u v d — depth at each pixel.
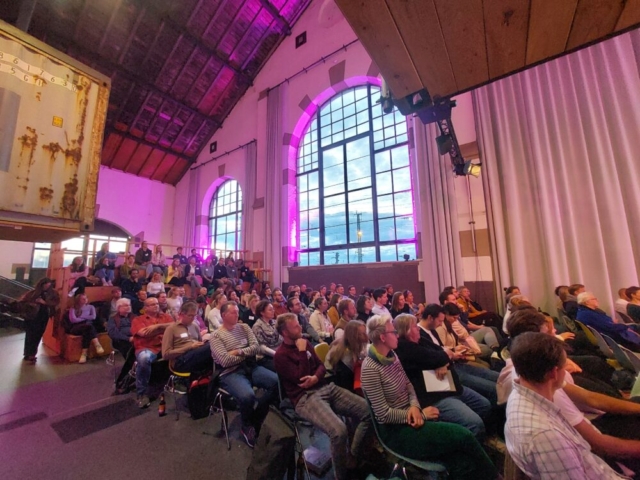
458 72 1.58
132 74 8.30
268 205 8.55
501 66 1.53
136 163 10.54
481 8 1.18
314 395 1.86
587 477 0.86
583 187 4.20
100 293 4.79
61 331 4.38
